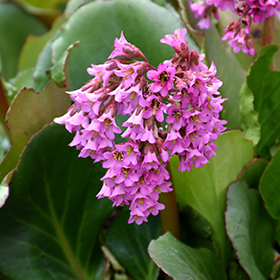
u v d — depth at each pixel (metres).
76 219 0.64
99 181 0.63
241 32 0.61
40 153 0.60
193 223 0.63
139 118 0.49
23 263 0.61
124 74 0.49
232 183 0.62
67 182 0.62
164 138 0.51
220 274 0.61
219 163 0.61
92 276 0.65
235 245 0.59
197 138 0.50
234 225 0.60
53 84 0.62
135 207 0.51
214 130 0.51
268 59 0.64
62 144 0.60
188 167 0.51
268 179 0.61
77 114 0.51
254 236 0.62
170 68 0.48
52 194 0.62
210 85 0.49
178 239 0.60
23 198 0.60
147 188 0.51
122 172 0.50
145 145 0.50
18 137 0.62
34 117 0.62
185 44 0.50
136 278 0.65
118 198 0.52
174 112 0.49
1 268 0.60
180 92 0.48
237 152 0.62
